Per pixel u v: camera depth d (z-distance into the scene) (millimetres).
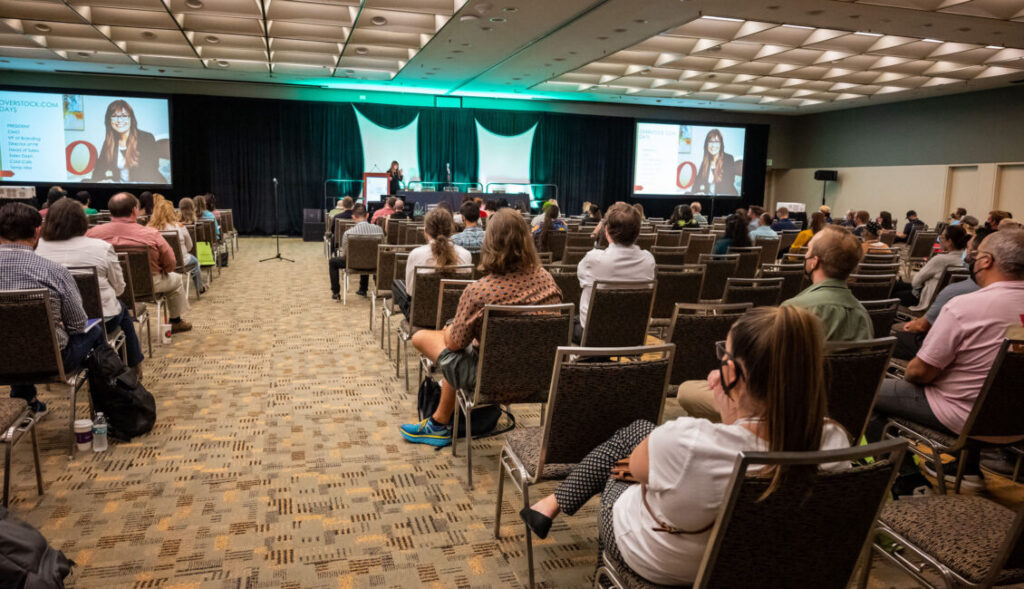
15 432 2494
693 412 2729
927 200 17250
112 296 3674
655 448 1341
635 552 1494
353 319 6363
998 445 2439
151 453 3201
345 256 6867
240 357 4934
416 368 4738
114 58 13188
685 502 1305
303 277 9078
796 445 1238
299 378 4453
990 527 1747
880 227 10836
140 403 3330
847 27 9750
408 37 11859
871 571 2320
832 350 2176
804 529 1267
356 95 17281
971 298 2412
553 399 1994
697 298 4625
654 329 4773
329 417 3744
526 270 2854
